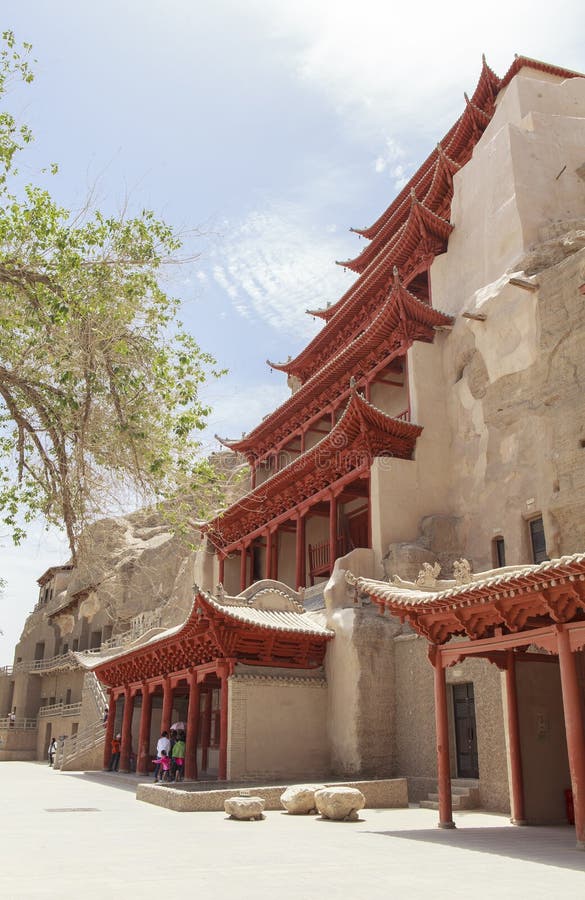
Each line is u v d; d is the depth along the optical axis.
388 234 53.31
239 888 9.25
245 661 26.70
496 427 31.89
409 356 36.56
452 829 16.06
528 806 16.98
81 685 61.69
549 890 9.12
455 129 47.41
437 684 17.22
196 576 52.53
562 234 33.44
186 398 14.30
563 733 17.98
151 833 15.34
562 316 29.27
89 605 63.69
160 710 40.69
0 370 13.05
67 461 13.19
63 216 13.86
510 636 15.21
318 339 51.72
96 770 40.66
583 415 27.34
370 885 9.46
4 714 71.75
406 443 34.84
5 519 13.93
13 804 22.03
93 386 13.33
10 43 13.86
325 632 27.70
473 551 31.75
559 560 13.06
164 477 13.85
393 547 31.33
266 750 25.75
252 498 43.72
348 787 20.80
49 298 13.24
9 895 8.71
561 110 38.88
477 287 36.34
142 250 14.21
